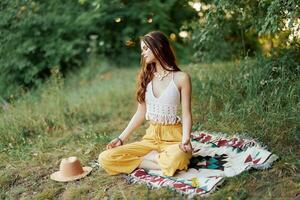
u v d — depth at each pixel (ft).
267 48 21.77
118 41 31.83
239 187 12.52
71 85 28.22
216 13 18.03
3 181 15.01
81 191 13.62
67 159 14.84
